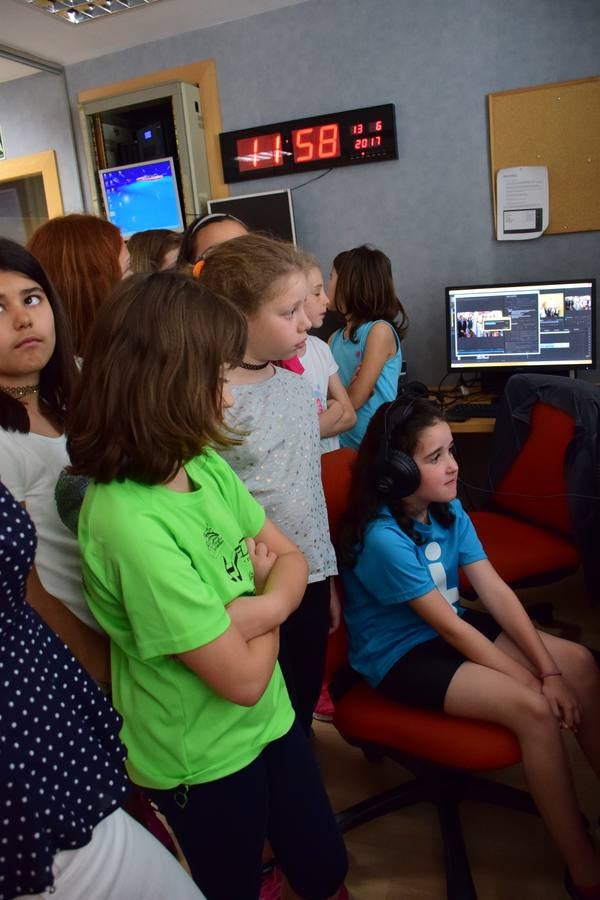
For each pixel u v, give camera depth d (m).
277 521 1.48
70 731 0.83
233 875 1.14
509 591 1.69
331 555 1.57
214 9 3.56
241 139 3.81
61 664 0.85
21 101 4.25
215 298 1.02
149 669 1.04
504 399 2.54
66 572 1.13
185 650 0.98
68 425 1.04
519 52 3.32
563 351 3.33
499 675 1.50
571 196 3.39
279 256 1.45
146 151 3.99
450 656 1.60
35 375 1.20
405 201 3.66
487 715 1.48
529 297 3.33
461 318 3.44
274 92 3.75
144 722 1.07
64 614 1.07
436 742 1.50
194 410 0.99
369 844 1.79
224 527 1.10
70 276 1.51
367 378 2.64
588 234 3.43
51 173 4.28
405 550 1.58
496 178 3.47
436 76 3.46
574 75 3.28
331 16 3.55
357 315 2.79
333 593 1.70
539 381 2.40
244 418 1.47
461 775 1.77
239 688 1.02
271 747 1.20
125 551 0.97
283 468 1.48
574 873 1.47
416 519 1.66
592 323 3.27
